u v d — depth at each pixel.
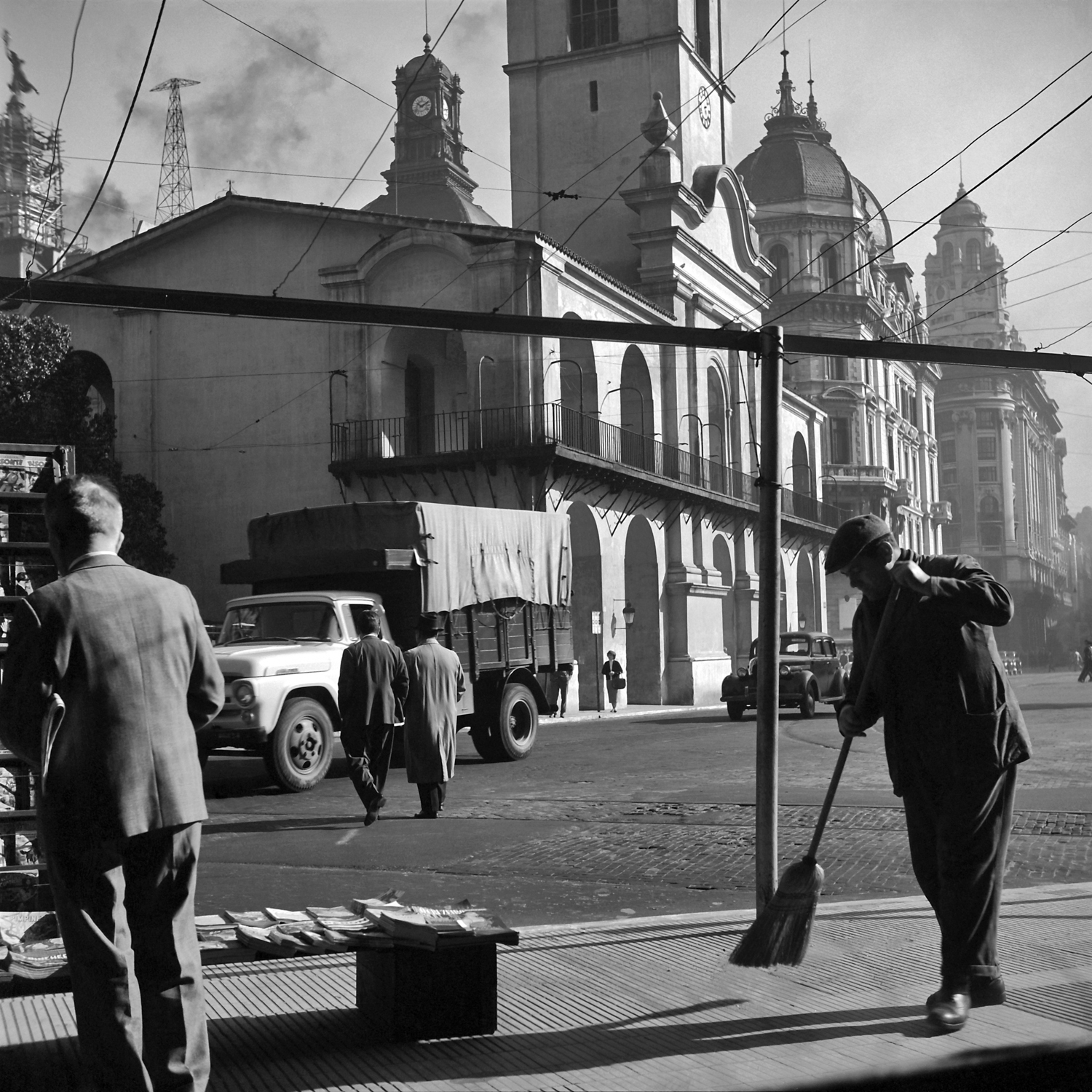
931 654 4.39
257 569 16.77
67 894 3.38
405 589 16.17
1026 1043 4.01
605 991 4.88
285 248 34.91
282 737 14.24
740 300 47.00
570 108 44.44
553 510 32.88
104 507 3.72
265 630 15.55
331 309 6.68
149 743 3.46
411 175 66.25
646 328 6.55
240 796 14.20
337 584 16.69
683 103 43.66
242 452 34.69
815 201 69.25
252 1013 4.65
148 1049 3.44
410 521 16.11
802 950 4.45
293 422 34.28
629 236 41.22
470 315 6.73
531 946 5.76
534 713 18.03
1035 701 30.48
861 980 4.95
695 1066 3.89
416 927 4.23
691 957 5.47
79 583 3.54
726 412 45.22
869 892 7.67
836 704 4.72
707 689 40.94
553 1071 3.88
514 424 32.16
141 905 3.47
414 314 6.75
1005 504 86.88
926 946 5.55
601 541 35.62
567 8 44.72
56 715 3.40
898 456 76.38
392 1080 3.83
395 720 11.55
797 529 52.66
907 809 4.54
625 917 7.13
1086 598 79.88
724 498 42.03
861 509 68.75
